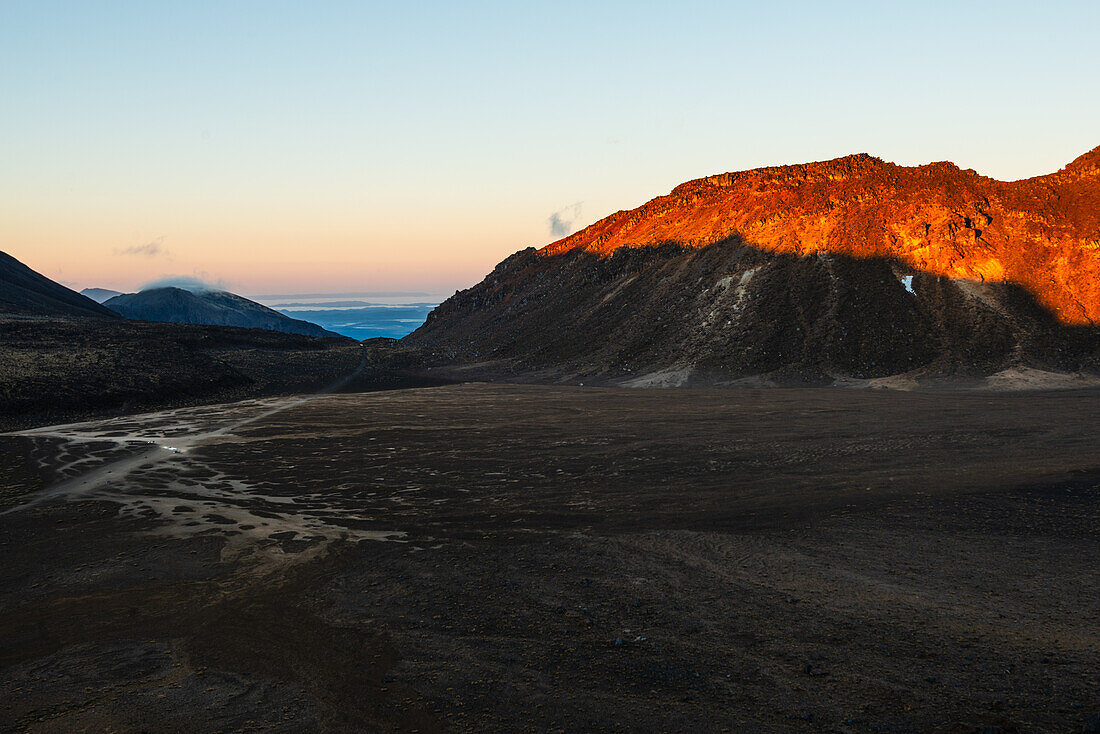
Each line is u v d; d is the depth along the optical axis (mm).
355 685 12023
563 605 15422
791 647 12898
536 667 12398
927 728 9859
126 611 15891
